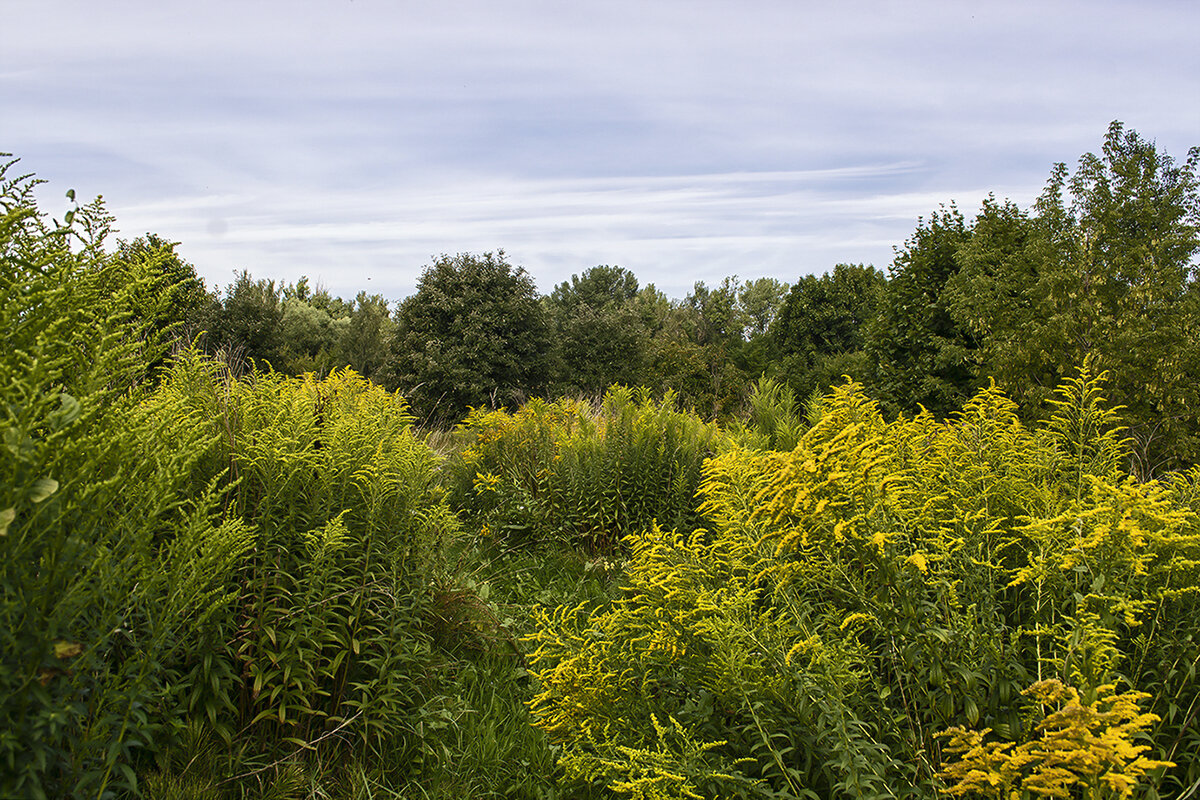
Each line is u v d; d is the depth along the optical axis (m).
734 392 31.75
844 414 3.09
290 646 2.61
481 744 3.08
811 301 41.16
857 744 1.99
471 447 7.30
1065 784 1.74
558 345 33.16
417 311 28.48
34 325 1.60
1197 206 13.05
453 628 3.81
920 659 2.15
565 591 5.06
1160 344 11.98
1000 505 2.85
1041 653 2.20
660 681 2.82
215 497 2.19
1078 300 12.75
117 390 1.88
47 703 1.50
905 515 2.48
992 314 15.43
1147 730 2.07
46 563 1.53
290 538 2.81
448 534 3.72
